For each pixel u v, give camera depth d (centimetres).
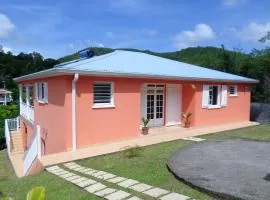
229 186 629
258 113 2064
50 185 747
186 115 1622
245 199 555
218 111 1767
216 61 3050
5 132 2038
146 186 672
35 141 1041
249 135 1444
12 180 943
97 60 1453
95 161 966
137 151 1026
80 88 1147
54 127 1266
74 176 798
